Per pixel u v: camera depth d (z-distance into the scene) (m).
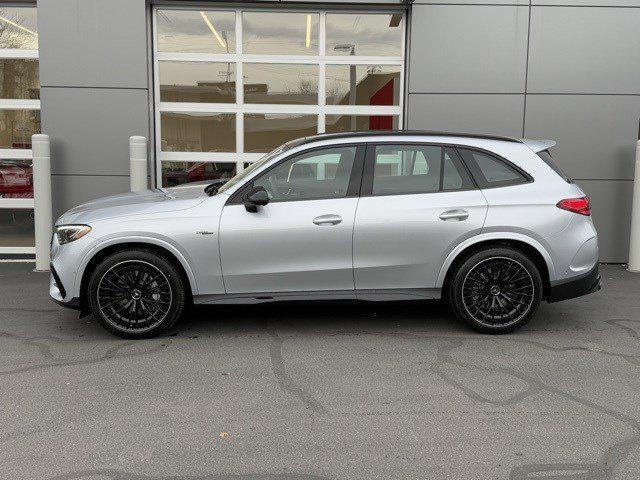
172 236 4.86
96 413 3.66
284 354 4.70
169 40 8.54
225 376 4.25
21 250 8.74
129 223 4.86
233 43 8.62
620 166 8.50
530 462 3.10
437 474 2.98
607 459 3.13
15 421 3.55
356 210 4.96
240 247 4.92
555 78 8.35
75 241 4.86
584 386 4.09
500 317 5.15
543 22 8.26
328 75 8.73
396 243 4.98
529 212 5.02
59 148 8.28
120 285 4.95
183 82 8.64
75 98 8.23
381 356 4.66
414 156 5.09
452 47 8.28
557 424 3.52
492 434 3.40
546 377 4.25
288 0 8.32
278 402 3.82
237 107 8.73
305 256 4.96
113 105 8.27
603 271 8.09
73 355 4.66
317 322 5.56
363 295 5.10
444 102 8.38
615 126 8.44
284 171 5.02
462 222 4.99
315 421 3.55
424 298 5.18
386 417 3.61
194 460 3.11
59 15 8.09
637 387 4.08
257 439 3.33
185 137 8.73
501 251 5.05
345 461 3.10
